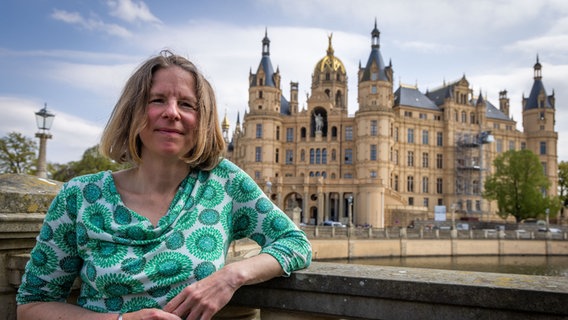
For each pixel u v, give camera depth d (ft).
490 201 344.69
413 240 211.41
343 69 416.26
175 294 9.59
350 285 10.12
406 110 360.89
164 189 10.76
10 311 14.88
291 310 10.80
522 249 229.04
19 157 218.18
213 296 9.11
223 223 10.64
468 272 10.82
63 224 10.25
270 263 10.07
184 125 10.51
